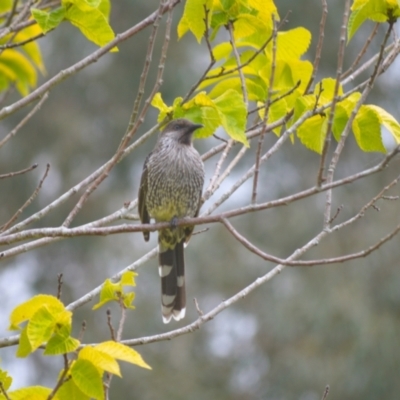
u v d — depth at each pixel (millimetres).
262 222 18703
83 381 4246
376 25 5859
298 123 5727
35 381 19391
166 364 18000
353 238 17703
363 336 16078
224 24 5898
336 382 16250
